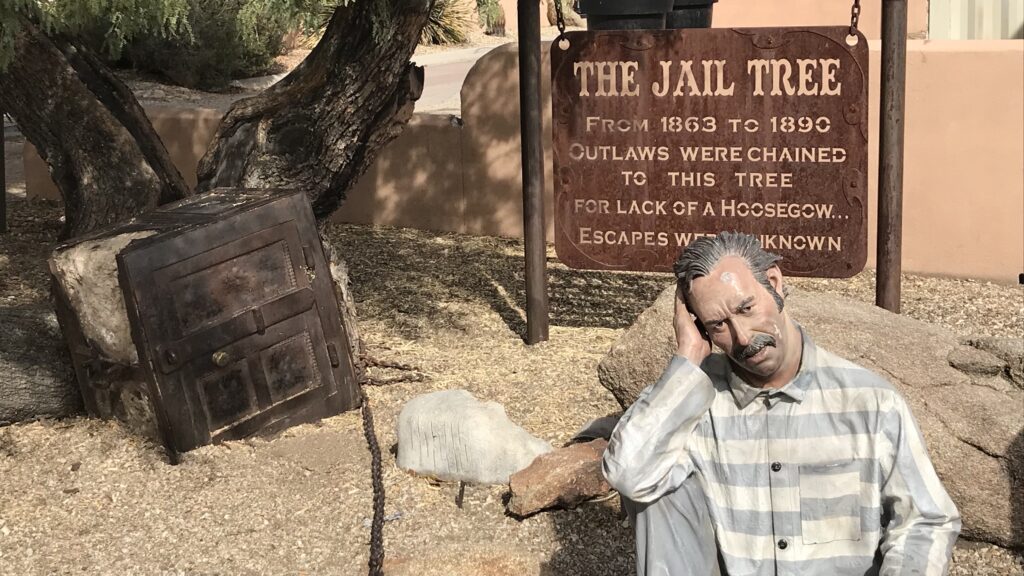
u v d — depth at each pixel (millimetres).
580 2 6809
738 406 2688
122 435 5664
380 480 5051
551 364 6531
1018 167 8133
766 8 13117
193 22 19031
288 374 5609
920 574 2410
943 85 8219
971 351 4812
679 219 6578
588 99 6578
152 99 18359
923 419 4539
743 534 2686
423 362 6621
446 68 21547
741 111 6332
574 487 4789
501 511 4855
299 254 5594
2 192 10102
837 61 6105
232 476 5203
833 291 8234
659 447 2668
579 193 6703
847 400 2596
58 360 5949
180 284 5277
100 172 6922
